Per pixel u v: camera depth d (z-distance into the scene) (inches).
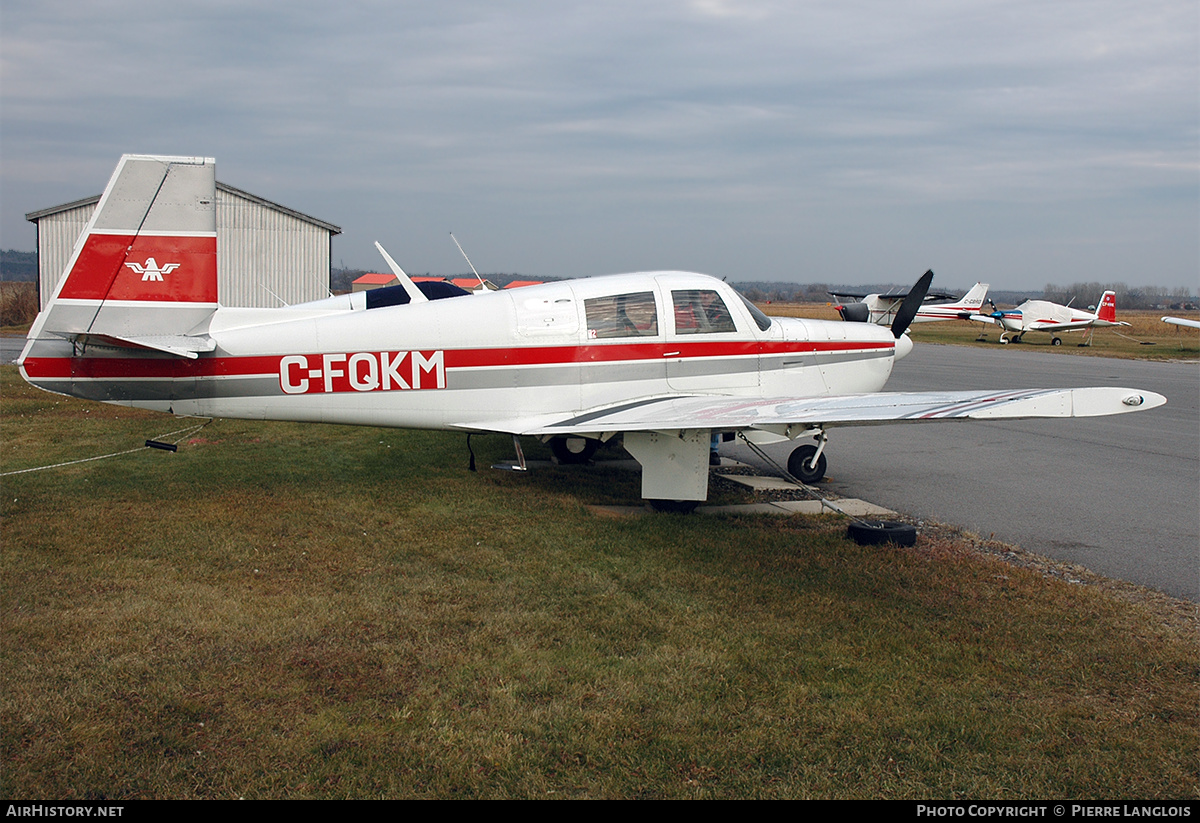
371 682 139.7
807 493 299.1
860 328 315.3
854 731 127.1
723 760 119.0
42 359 237.6
